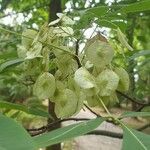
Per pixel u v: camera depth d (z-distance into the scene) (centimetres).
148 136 9
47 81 13
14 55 17
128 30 27
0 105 14
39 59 14
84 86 11
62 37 13
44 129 16
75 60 13
